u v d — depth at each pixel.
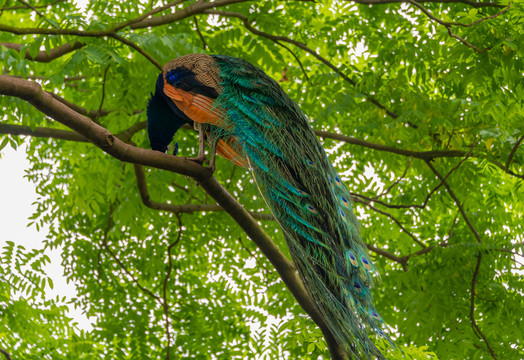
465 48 8.73
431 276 10.31
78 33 7.90
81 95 10.40
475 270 9.97
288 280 6.39
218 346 11.64
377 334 5.47
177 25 10.43
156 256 11.90
